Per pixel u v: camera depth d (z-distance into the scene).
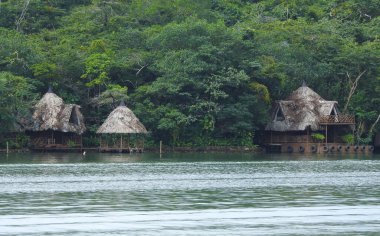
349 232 80.56
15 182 118.44
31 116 190.00
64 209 92.69
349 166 151.00
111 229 81.75
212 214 89.75
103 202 98.00
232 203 97.31
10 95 184.62
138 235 79.25
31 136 194.00
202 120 198.12
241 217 88.00
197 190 109.31
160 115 197.25
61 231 80.69
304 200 99.88
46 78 199.00
